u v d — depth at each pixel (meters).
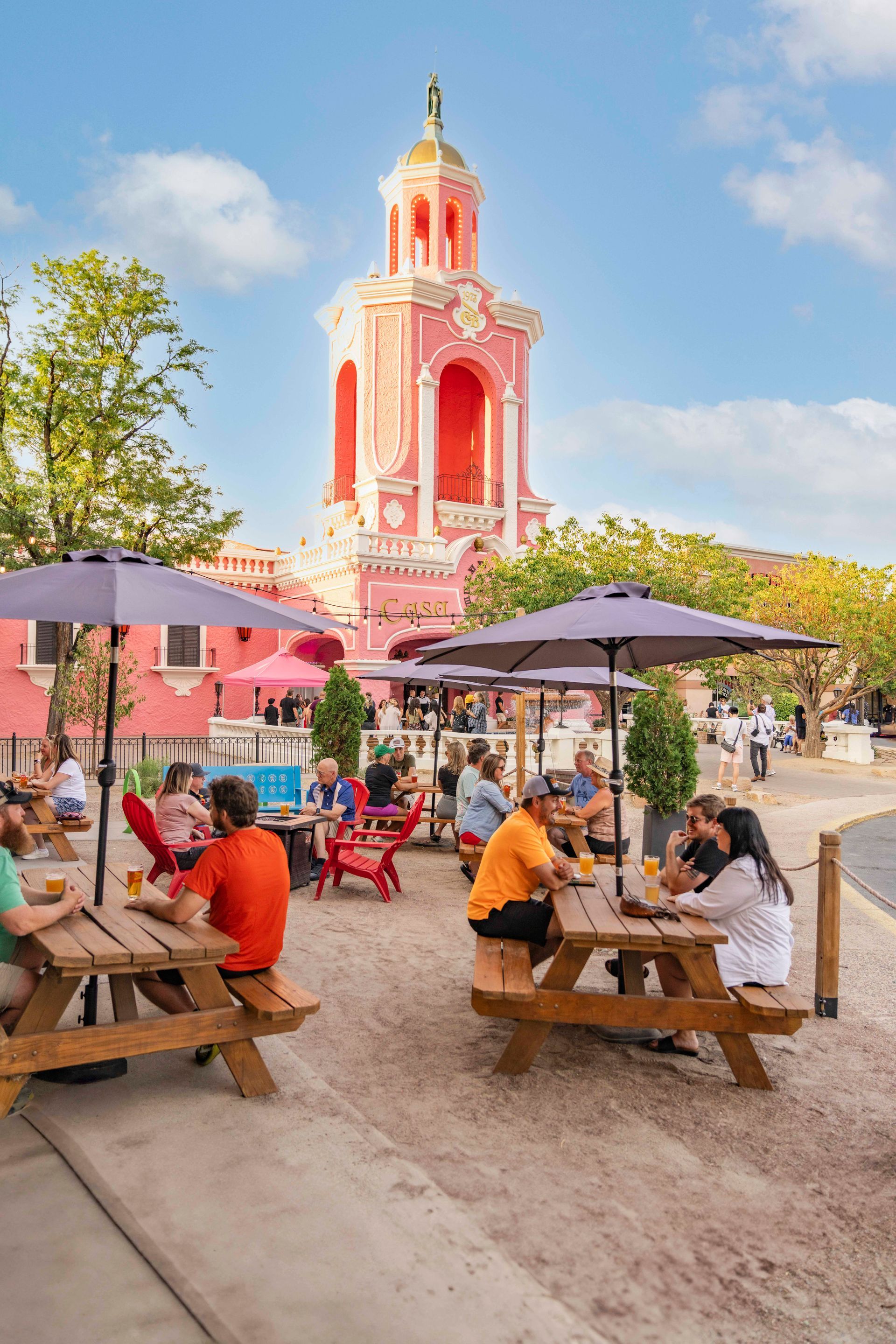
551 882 4.89
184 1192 3.04
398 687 27.92
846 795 17.83
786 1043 4.86
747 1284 2.73
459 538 31.12
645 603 4.71
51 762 9.48
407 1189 3.12
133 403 15.73
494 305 32.66
